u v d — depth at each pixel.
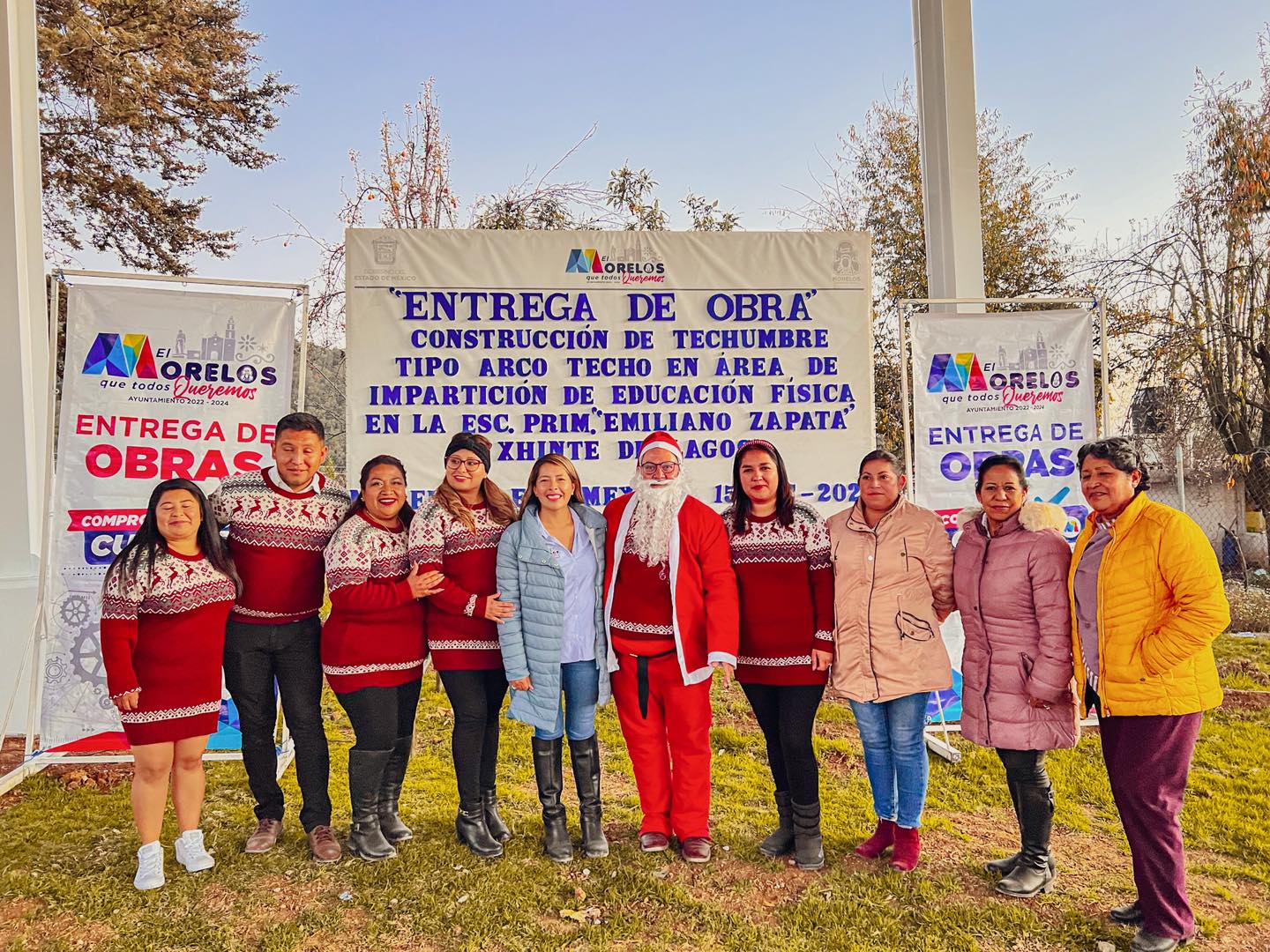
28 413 5.99
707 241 5.45
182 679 3.37
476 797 3.68
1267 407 10.89
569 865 3.59
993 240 12.87
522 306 5.29
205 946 3.04
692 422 5.39
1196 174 11.48
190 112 12.88
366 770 3.60
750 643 3.60
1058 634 3.18
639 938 3.08
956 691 5.39
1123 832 4.01
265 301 4.85
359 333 5.17
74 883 3.47
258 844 3.71
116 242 12.64
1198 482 11.61
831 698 6.20
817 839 3.59
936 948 2.99
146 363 4.66
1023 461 5.31
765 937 3.07
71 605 4.59
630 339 5.36
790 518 3.61
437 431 5.20
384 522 3.63
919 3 6.55
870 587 3.50
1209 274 11.18
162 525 3.34
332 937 3.08
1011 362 5.34
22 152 6.16
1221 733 5.51
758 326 5.46
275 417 4.83
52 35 11.18
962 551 3.43
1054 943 3.02
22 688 5.69
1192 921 2.94
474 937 3.07
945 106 6.36
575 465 5.30
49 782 4.66
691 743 3.66
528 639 3.58
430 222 11.70
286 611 3.61
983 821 4.16
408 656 3.60
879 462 3.53
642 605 3.60
